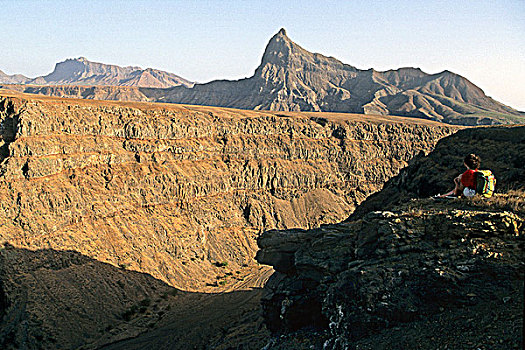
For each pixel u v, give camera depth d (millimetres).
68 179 70062
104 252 66562
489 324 13992
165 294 66188
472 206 19328
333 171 130875
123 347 48531
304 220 114062
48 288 53250
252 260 91125
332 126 139500
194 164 97500
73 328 49844
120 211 75250
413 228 19500
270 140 120625
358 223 25406
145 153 86188
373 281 18125
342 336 17859
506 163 41688
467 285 15852
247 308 59500
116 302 58500
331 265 23609
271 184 115062
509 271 15375
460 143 50688
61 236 62688
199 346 46875
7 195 59938
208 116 108875
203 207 93375
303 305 24500
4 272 51312
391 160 144375
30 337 45688
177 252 79188
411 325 16125
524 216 17422
